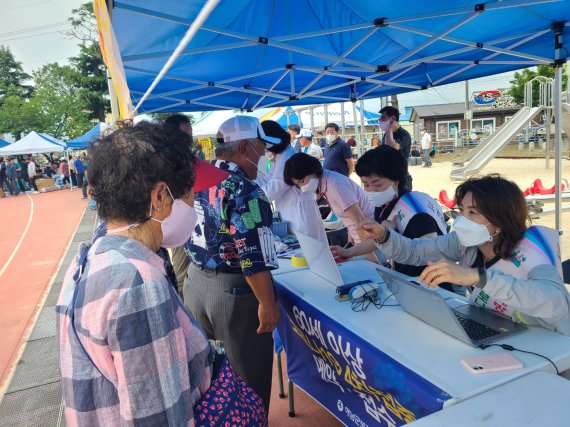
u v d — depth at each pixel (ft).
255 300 6.27
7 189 72.84
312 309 6.00
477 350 4.42
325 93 20.79
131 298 2.60
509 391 3.68
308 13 11.85
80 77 110.42
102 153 2.89
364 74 17.88
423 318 5.13
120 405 2.63
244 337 6.31
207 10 3.69
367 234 6.28
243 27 11.91
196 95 18.30
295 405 8.54
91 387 2.77
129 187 2.82
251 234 5.79
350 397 5.86
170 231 3.36
